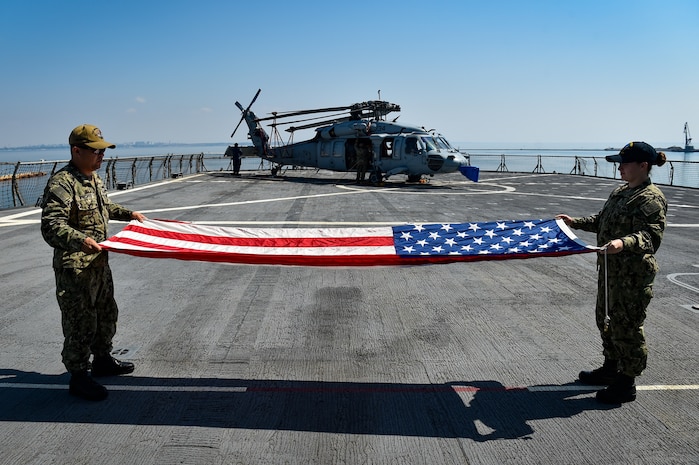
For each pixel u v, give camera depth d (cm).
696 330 556
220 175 3200
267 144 3075
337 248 454
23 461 324
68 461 325
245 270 831
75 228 409
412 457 330
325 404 399
